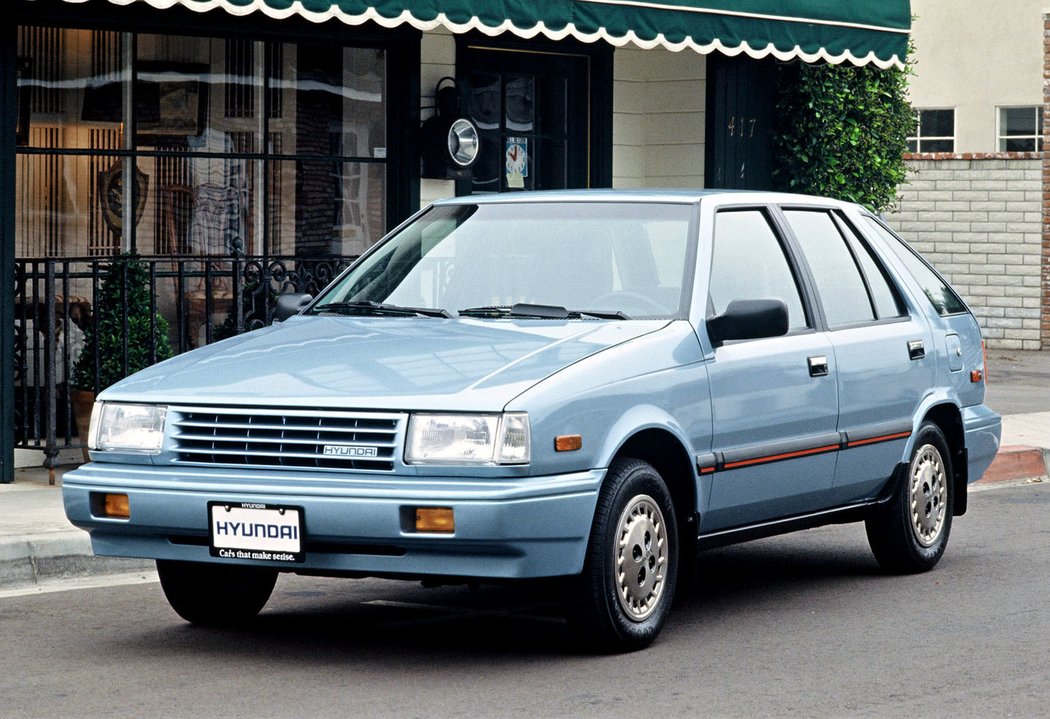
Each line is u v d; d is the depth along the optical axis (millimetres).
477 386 7086
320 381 7324
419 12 12836
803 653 7742
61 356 13359
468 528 6836
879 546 9711
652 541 7668
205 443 7340
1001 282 25047
